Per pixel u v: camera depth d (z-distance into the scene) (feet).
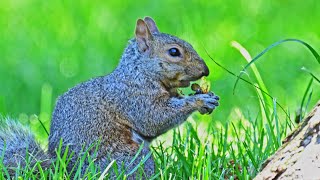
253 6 69.00
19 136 35.35
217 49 59.41
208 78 54.44
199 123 43.45
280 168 29.53
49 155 35.24
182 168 34.47
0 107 50.26
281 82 55.16
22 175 33.17
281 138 36.73
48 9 69.62
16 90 57.47
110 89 35.99
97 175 33.81
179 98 36.68
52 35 65.26
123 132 35.70
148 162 34.63
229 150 36.58
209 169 32.68
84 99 35.60
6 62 60.85
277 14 67.51
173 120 36.45
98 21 67.77
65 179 32.83
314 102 48.98
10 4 70.44
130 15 68.95
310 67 57.11
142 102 36.17
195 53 37.06
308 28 64.95
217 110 49.93
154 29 39.01
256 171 33.78
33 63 60.59
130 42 37.06
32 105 56.13
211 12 68.59
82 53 61.87
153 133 36.50
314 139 29.30
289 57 58.85
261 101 37.86
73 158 34.76
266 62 57.82
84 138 35.04
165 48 36.58
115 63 59.93
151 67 36.45
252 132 39.50
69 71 59.41
